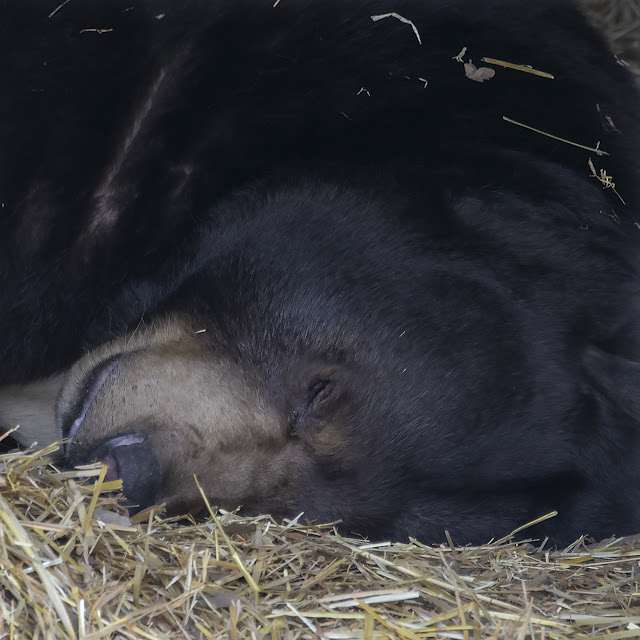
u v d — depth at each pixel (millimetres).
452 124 12227
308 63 12250
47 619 7875
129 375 10953
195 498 10438
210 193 12219
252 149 12188
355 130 12148
